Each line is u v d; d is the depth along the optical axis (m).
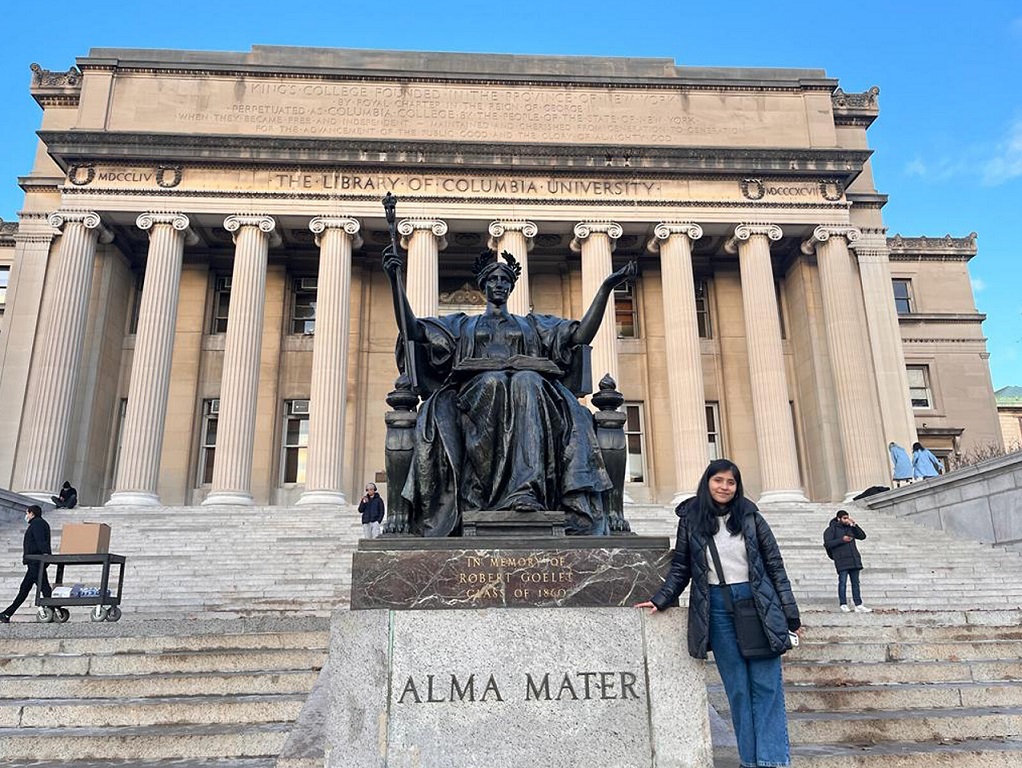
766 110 33.59
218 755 6.35
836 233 31.38
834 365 30.41
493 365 6.05
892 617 10.94
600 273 30.00
